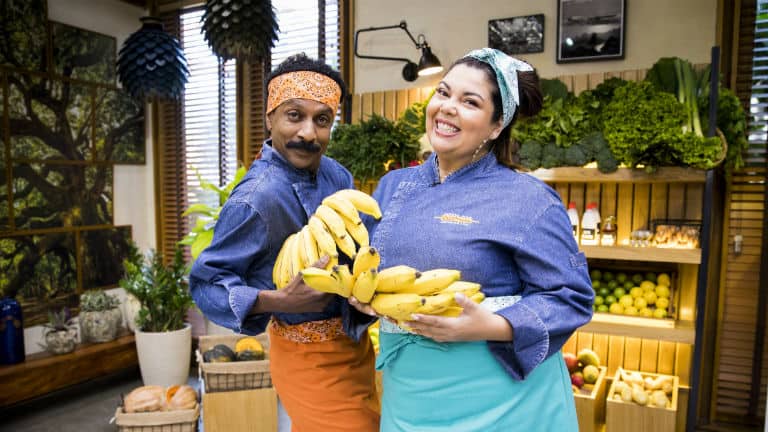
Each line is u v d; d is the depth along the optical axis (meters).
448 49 3.18
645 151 2.30
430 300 1.00
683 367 2.70
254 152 3.99
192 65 4.20
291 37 3.78
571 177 2.46
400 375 1.22
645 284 2.61
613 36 2.77
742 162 2.46
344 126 2.97
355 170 2.86
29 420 3.18
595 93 2.51
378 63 3.38
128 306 3.83
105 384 3.75
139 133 4.26
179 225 4.34
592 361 2.73
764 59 2.58
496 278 1.15
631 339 2.79
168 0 4.19
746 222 2.68
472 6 3.10
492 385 1.14
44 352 3.46
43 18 3.54
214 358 2.75
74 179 3.80
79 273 3.84
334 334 1.46
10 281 3.44
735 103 2.35
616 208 2.78
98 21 3.94
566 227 1.17
